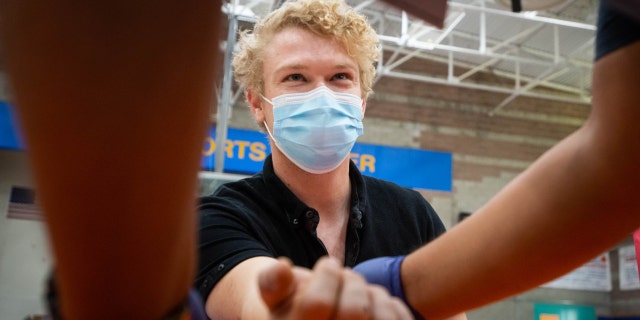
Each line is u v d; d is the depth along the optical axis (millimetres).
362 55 1280
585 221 478
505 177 9008
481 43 6789
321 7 1233
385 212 1240
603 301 8891
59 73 204
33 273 6734
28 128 216
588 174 471
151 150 230
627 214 469
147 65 214
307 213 1120
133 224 244
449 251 545
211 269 843
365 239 1169
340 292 330
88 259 251
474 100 9164
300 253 1105
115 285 265
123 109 215
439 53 9023
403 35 6387
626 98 441
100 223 238
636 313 8453
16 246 6723
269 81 1271
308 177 1190
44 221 243
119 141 219
